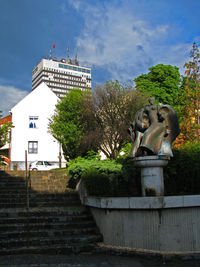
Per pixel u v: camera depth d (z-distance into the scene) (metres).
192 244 7.12
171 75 29.45
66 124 21.69
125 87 22.12
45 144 31.91
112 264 6.34
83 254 7.21
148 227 7.24
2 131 22.59
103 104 21.41
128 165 10.55
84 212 9.54
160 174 7.96
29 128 31.91
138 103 21.34
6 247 7.28
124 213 7.66
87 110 21.88
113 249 7.30
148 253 6.85
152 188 7.84
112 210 7.90
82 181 10.91
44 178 14.57
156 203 7.07
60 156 29.78
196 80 15.30
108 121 21.09
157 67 29.69
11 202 11.01
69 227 8.59
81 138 21.36
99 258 6.83
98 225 8.64
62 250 7.27
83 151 21.98
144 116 8.54
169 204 7.04
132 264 6.36
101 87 22.09
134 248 7.32
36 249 7.16
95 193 9.53
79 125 21.95
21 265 6.11
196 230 7.19
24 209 9.96
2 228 8.23
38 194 11.76
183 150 10.05
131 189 10.31
